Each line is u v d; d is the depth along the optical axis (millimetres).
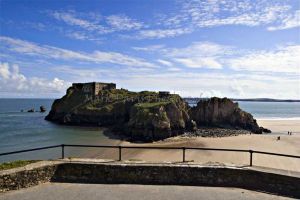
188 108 84062
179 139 60562
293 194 10586
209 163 12344
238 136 65938
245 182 11438
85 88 101188
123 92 105125
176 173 11852
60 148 44250
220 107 81750
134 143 55531
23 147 48812
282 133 73188
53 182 11695
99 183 11711
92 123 84250
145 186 11398
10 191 10531
